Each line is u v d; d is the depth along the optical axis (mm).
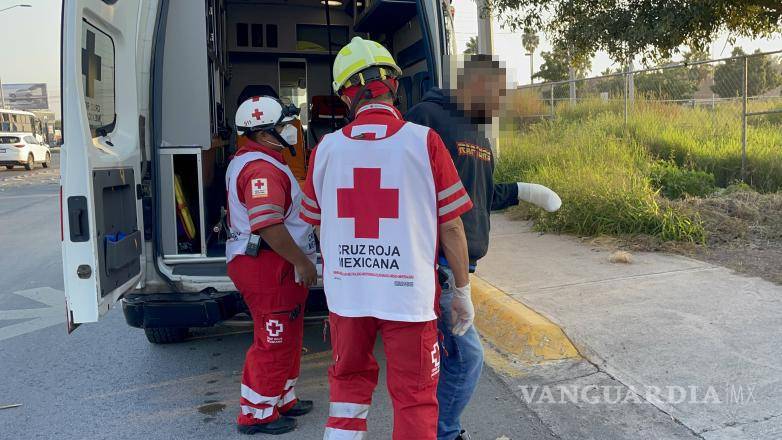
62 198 3014
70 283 3031
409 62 5895
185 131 3908
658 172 8852
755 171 9234
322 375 4250
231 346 4902
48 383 4277
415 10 5621
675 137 11008
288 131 3318
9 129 36719
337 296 2482
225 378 4281
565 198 7461
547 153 10164
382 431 3475
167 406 3873
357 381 2590
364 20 6129
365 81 2465
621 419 3312
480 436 3299
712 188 8609
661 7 7141
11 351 4934
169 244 3971
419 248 2377
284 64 7996
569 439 3211
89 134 3064
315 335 5047
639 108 13125
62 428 3617
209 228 4668
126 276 3459
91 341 5113
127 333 5293
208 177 4746
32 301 6383
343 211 2426
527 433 3305
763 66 12711
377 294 2406
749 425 3121
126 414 3779
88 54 3234
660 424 3217
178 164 4070
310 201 2572
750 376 3557
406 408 2441
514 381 3875
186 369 4461
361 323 2471
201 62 3877
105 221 3250
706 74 15523
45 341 5145
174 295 3850
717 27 7586
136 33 3715
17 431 3590
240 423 3475
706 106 13336
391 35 6445
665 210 6812
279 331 3342
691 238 6289
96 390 4141
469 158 2688
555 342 4164
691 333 4133
